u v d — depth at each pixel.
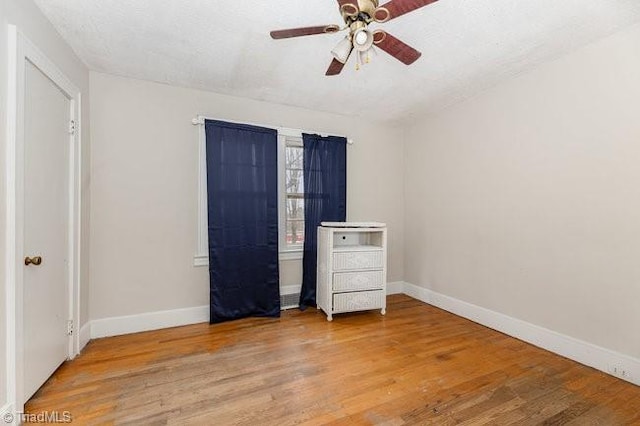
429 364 2.15
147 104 2.74
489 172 2.88
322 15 1.85
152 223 2.76
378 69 2.52
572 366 2.13
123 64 2.44
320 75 2.64
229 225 2.99
